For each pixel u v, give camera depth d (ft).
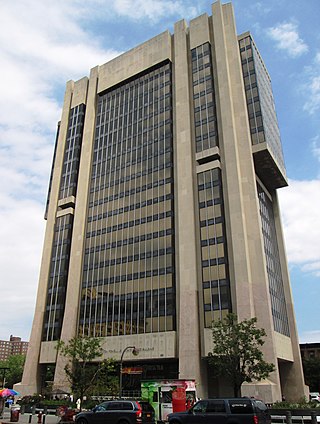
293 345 196.65
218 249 173.47
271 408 102.58
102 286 206.90
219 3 222.48
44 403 144.25
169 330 173.17
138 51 250.98
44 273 232.12
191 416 66.49
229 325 125.80
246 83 208.13
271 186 231.91
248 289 158.20
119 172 230.07
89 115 260.42
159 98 229.86
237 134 192.75
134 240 205.77
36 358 210.79
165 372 175.52
